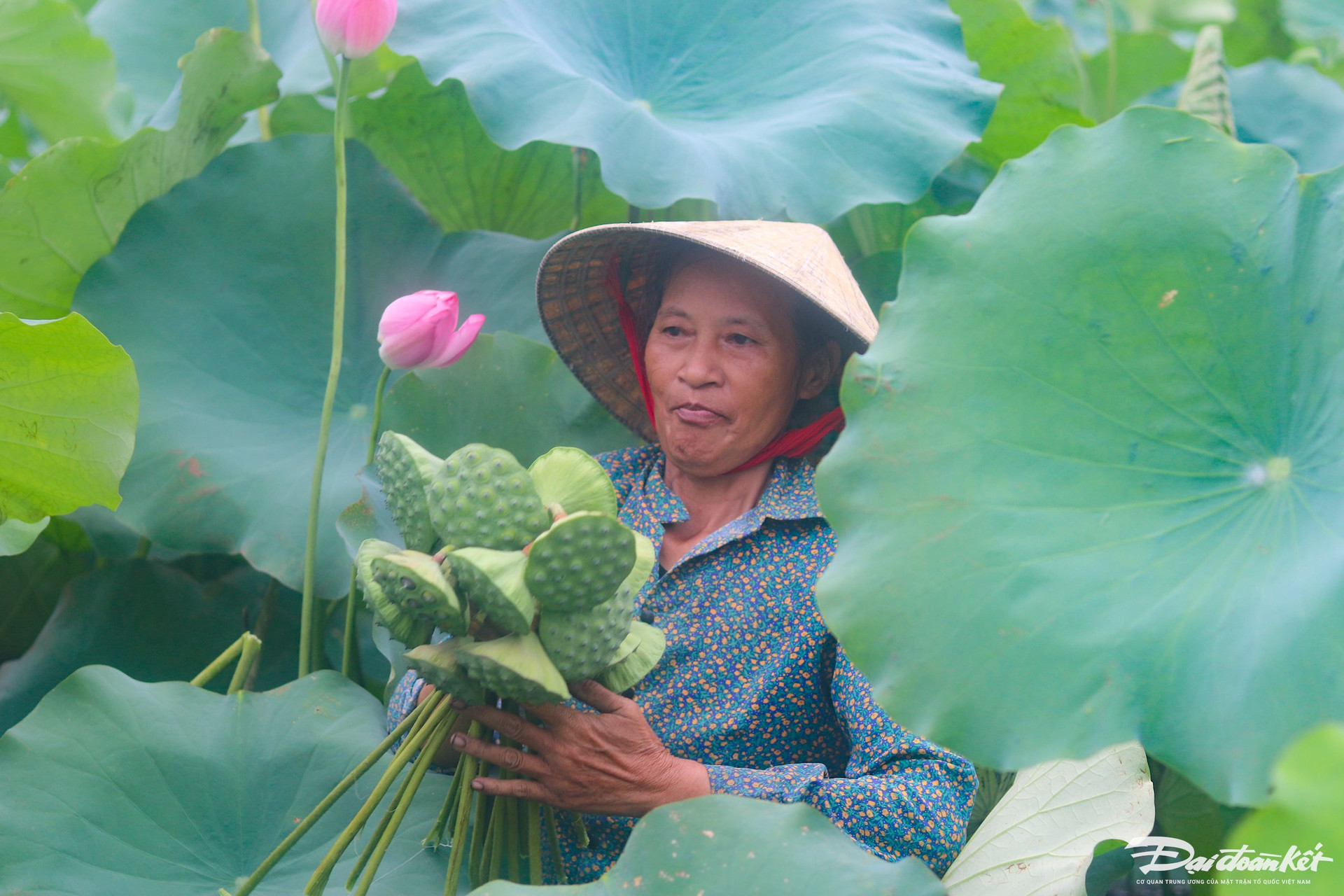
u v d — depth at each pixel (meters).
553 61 1.92
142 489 1.90
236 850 1.42
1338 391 1.14
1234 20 3.32
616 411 1.90
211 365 2.04
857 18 2.14
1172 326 1.23
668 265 1.73
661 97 2.08
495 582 1.07
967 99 2.00
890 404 1.24
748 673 1.50
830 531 1.54
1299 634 1.03
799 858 1.13
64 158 1.95
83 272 2.17
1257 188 1.23
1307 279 1.19
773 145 1.90
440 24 1.97
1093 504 1.19
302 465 1.99
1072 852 1.34
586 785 1.28
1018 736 1.09
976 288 1.27
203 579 2.37
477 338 1.89
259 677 2.13
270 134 2.50
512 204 2.51
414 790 1.27
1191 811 1.80
